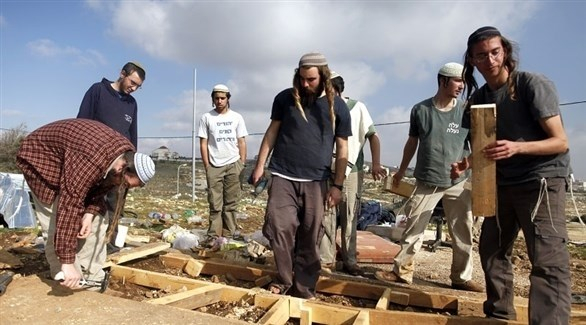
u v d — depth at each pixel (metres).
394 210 8.94
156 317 3.02
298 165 3.71
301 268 3.87
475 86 3.30
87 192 3.11
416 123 4.50
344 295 4.10
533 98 2.81
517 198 3.01
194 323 2.95
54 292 3.37
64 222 3.02
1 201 7.63
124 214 9.90
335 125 3.77
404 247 4.55
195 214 11.09
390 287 4.11
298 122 3.70
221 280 4.49
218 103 6.46
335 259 5.14
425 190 4.45
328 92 3.61
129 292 3.89
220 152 6.46
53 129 3.24
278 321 3.22
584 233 8.97
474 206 2.99
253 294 3.57
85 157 3.04
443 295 3.78
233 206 6.71
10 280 3.54
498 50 2.91
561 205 2.88
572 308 3.75
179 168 17.17
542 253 2.83
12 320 2.96
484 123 2.91
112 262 4.54
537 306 2.80
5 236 6.20
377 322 3.27
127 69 4.79
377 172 4.98
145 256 5.03
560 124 2.79
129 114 4.92
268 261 5.00
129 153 3.18
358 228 7.95
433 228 9.85
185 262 4.77
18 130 21.14
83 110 4.67
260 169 3.89
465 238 4.37
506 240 3.26
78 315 3.03
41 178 3.24
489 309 3.36
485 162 2.94
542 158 2.89
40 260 4.80
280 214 3.71
